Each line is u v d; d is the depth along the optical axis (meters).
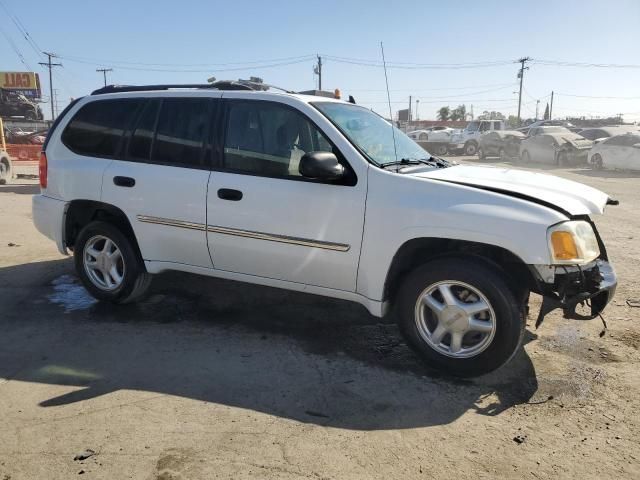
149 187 4.61
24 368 3.88
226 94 4.43
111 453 2.89
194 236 4.47
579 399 3.50
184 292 5.50
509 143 26.02
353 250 3.90
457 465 2.84
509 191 3.64
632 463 2.86
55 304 5.18
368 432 3.13
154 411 3.32
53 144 5.23
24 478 2.69
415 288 3.79
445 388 3.65
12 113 42.59
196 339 4.41
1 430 3.10
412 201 3.69
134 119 4.82
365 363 4.01
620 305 5.17
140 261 4.90
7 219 9.34
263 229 4.16
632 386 3.66
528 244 3.39
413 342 3.85
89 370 3.86
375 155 4.04
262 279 4.37
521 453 2.95
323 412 3.34
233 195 4.23
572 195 3.79
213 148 4.39
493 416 3.31
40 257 6.80
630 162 18.75
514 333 3.53
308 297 5.39
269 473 2.75
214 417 3.26
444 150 31.08
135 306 5.12
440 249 3.90
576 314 3.76
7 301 5.24
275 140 4.18
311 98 4.36
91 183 4.91
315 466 2.81
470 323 3.64
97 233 4.96
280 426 3.17
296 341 4.39
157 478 2.70
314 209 3.96
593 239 3.68
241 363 3.99
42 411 3.31
